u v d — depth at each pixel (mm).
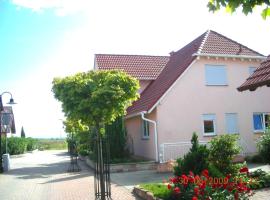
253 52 25672
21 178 19859
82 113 10930
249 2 4496
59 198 13273
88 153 27719
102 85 11188
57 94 11117
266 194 11227
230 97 24688
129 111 27203
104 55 31594
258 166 19047
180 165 11203
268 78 8844
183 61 25422
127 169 20688
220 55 24203
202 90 24047
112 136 23203
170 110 23266
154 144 23141
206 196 8867
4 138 41062
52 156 41312
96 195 11172
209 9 4762
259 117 25406
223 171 12617
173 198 10391
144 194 11953
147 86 29781
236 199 8812
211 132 24047
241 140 24062
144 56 32125
